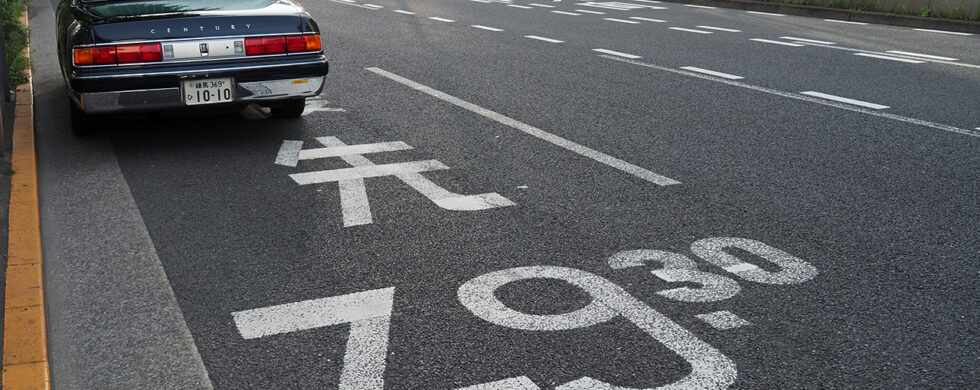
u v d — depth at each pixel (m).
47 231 5.00
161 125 7.50
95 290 4.20
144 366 3.49
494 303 3.97
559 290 4.11
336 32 14.42
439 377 3.35
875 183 5.78
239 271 4.38
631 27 15.23
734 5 19.52
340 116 7.85
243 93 6.48
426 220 5.09
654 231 4.89
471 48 12.43
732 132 7.21
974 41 13.22
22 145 6.55
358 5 19.66
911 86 9.24
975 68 10.47
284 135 7.14
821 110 8.05
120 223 5.10
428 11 18.25
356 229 4.94
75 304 4.05
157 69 6.25
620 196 5.52
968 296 4.04
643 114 7.91
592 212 5.21
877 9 16.72
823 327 3.74
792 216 5.14
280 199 5.48
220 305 4.00
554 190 5.65
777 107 8.20
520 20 16.45
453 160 6.37
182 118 7.76
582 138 7.02
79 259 4.58
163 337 3.71
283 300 4.04
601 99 8.61
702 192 5.60
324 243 4.73
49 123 7.59
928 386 3.28
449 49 12.32
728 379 3.32
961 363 3.45
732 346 3.57
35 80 9.49
